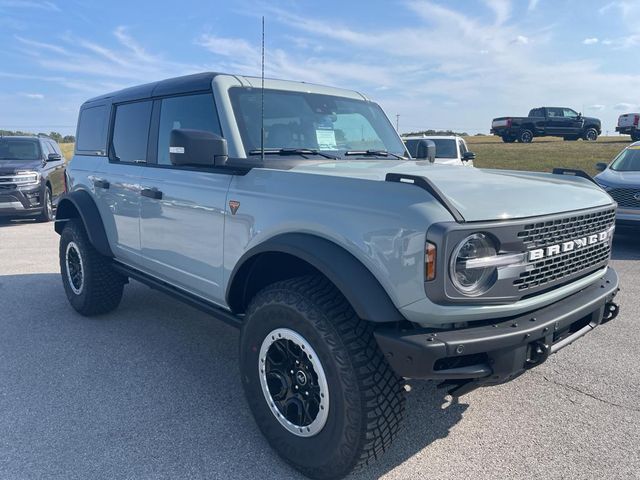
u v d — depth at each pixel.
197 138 2.97
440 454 2.96
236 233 3.15
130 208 4.31
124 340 4.65
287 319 2.66
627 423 3.29
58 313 5.39
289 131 3.65
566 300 2.83
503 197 2.55
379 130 4.37
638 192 8.76
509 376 2.52
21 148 13.04
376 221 2.41
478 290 2.34
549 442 3.08
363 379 2.42
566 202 2.82
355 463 2.52
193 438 3.10
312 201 2.70
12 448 2.97
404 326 2.45
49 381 3.82
